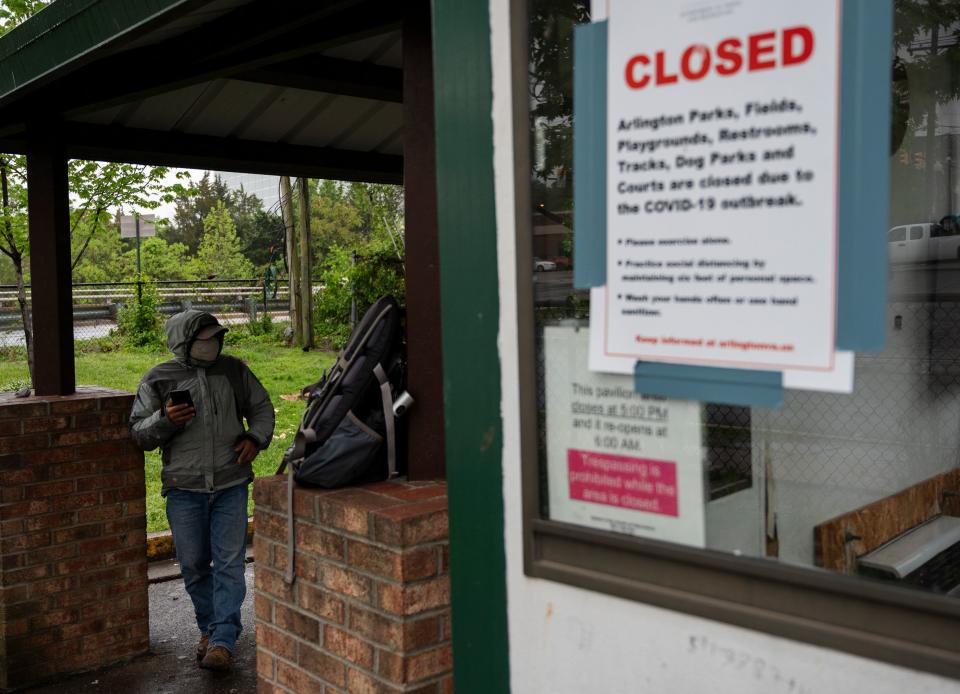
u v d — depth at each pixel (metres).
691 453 1.95
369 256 17.66
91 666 5.01
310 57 4.41
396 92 4.70
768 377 1.79
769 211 1.77
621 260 1.98
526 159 2.14
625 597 2.02
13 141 5.65
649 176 1.92
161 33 3.70
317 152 6.14
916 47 2.80
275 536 3.18
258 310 24.59
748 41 1.77
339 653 2.93
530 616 2.20
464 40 2.24
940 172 2.79
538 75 2.52
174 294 24.80
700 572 1.92
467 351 2.29
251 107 5.23
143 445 4.74
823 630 1.73
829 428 2.43
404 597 2.69
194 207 51.78
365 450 3.05
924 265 2.75
